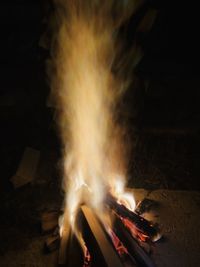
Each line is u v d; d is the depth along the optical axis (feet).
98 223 9.70
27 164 15.21
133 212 10.92
